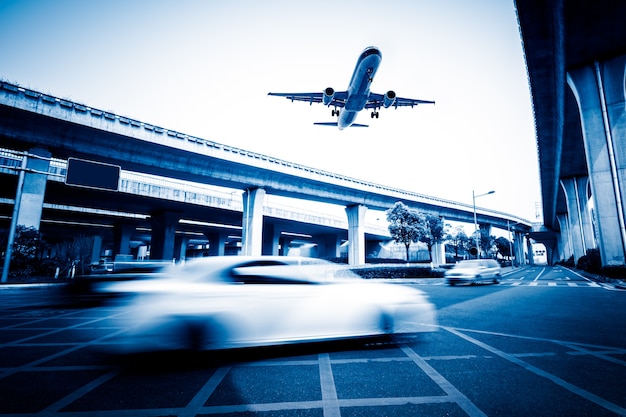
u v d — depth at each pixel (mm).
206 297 4219
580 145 32031
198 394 3152
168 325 3965
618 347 4734
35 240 20719
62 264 22578
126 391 3229
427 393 3131
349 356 4426
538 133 29844
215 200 38312
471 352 4539
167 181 34156
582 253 40625
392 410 2775
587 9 15500
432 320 5141
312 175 35062
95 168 18188
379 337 5168
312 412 2754
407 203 46156
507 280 22953
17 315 8078
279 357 4406
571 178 42156
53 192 30938
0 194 33469
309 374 3721
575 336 5438
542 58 19781
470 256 70000
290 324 4348
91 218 42750
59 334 5891
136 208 38906
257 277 4734
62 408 2826
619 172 18500
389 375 3654
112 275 9086
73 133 22781
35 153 22016
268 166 31688
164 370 3904
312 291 4641
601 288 15023
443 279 22453
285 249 72625
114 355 4512
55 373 3777
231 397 3080
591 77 19859
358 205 41531
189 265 5137
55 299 9758
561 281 20547
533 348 4707
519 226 75062
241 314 4191
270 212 43594
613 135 18875
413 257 63250
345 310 4688
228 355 4492
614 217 18672
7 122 20625
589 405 2812
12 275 19359
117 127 23547
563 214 66250
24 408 2822
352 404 2908
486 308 8875
